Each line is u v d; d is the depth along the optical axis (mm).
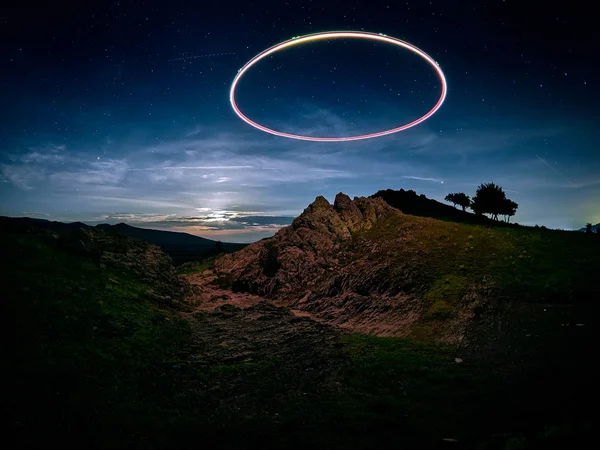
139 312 26906
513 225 59500
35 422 12664
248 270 51312
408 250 42438
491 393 16531
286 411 16047
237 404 16828
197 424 14648
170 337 25219
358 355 23281
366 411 15930
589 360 18062
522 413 14086
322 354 23531
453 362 21422
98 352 18812
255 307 37750
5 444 11500
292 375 20297
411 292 33438
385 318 30953
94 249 34625
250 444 13320
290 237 51406
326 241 50406
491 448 11602
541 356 19844
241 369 21125
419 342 25594
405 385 18562
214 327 30672
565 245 40969
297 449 13023
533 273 32906
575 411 12969
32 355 16484
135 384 17094
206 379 19484
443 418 15008
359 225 54438
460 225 52062
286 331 29703
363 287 37406
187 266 62062
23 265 25453
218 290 48781
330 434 14023
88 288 26172
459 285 32406
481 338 24094
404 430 14188
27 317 19344
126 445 12602
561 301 26656
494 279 32281
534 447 9945
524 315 25609
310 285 44000
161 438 13328
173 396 16953
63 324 20125
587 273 31125
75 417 13461
